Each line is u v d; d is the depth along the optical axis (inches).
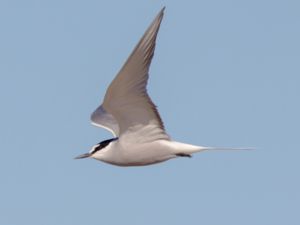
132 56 636.1
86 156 718.5
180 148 691.4
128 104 673.0
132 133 692.7
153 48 637.9
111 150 705.6
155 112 679.7
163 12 627.8
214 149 689.6
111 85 655.8
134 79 653.9
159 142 692.7
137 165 709.3
